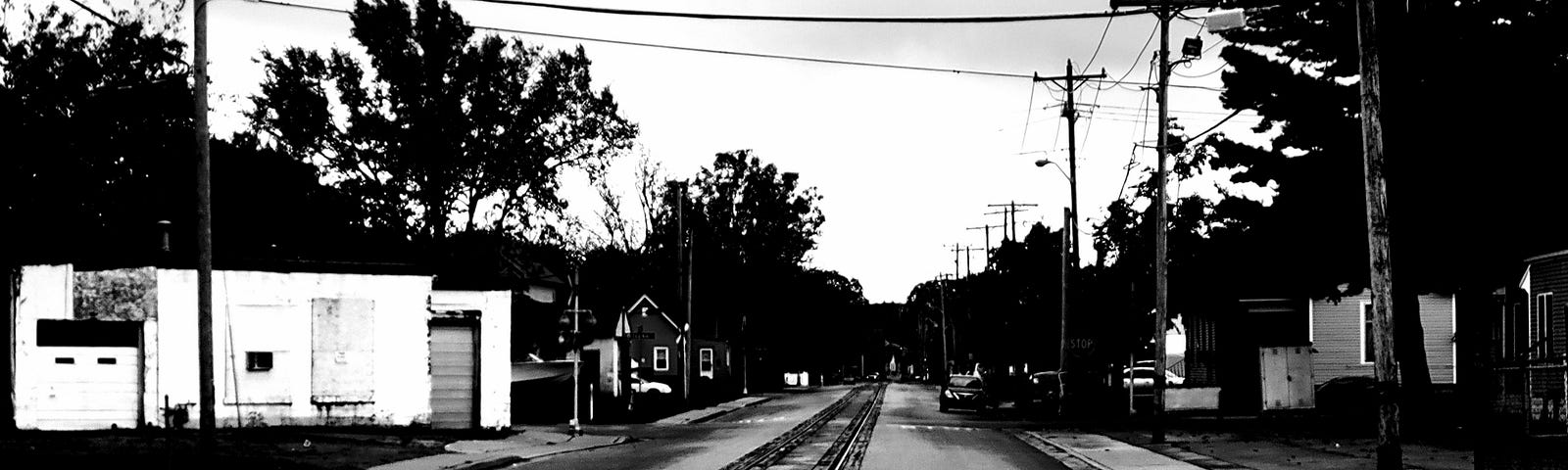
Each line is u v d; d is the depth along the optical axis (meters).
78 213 40.47
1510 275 29.27
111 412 26.28
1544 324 28.69
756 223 95.19
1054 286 69.88
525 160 61.78
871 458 24.27
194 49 20.08
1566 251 27.89
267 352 27.14
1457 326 17.66
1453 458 21.09
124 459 19.70
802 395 81.25
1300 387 41.75
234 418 26.83
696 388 64.88
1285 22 29.72
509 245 63.53
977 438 32.09
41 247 27.23
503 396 29.39
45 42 38.53
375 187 60.38
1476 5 27.22
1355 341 44.47
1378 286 17.11
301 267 27.48
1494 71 26.73
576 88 63.09
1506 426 17.25
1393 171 27.53
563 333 32.34
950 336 131.50
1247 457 23.27
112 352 26.39
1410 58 27.39
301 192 56.56
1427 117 27.28
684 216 74.19
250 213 53.06
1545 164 26.92
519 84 62.12
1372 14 17.27
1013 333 71.31
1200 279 37.22
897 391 92.12
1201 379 54.53
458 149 60.81
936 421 43.22
